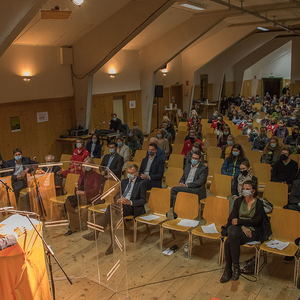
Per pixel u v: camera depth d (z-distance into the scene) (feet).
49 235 15.83
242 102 67.10
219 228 15.61
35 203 15.93
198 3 35.47
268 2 35.68
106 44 33.47
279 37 74.23
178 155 24.94
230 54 68.44
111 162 22.90
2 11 20.93
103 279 13.26
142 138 36.35
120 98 45.80
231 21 49.06
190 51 57.21
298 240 13.92
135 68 46.88
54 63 34.96
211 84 69.51
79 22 30.89
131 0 30.86
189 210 16.67
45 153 35.17
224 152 26.00
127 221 19.25
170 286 13.58
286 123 42.01
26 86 32.65
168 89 55.83
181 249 16.49
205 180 19.31
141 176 18.40
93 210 14.02
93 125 41.63
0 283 9.00
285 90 81.10
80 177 14.98
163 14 37.63
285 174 20.58
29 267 9.30
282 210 14.42
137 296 12.96
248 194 14.21
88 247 14.49
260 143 30.19
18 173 15.66
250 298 12.70
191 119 42.75
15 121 32.04
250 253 15.88
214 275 14.26
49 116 35.22
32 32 29.73
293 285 13.42
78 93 37.06
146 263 15.30
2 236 9.69
